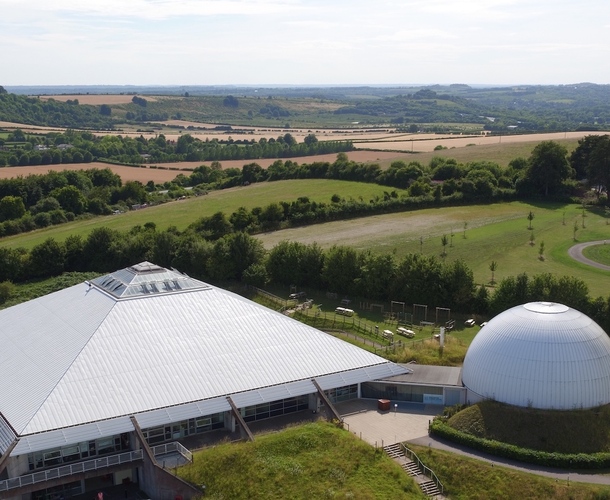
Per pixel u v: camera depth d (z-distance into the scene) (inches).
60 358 2792.8
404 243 5629.9
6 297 4803.2
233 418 2684.5
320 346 3110.2
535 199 7101.4
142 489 2512.3
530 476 2390.5
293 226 6304.1
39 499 2448.3
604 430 2598.4
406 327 4069.9
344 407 3014.3
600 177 6919.3
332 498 2303.2
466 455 2556.6
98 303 3169.3
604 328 3791.8
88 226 6717.5
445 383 3016.7
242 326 3115.2
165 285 3277.6
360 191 7401.6
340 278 4648.1
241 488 2349.9
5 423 2500.0
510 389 2733.8
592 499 2268.7
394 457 2588.6
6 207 7101.4
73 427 2440.9
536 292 3956.7
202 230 5964.6
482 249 5457.7
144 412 2559.1
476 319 4148.6
